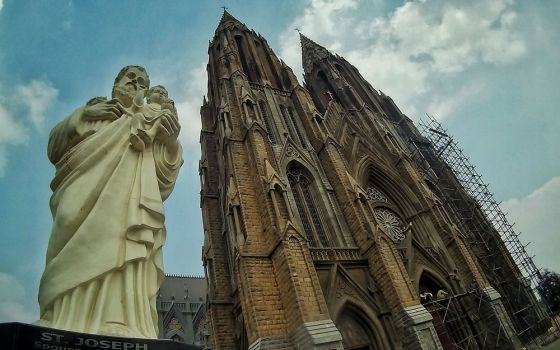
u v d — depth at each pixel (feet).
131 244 15.74
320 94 178.40
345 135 126.82
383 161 123.44
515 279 116.78
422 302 89.04
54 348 11.64
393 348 72.08
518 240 124.88
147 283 15.96
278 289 71.46
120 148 17.76
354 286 78.74
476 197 136.46
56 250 14.94
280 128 112.88
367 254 84.23
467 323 90.27
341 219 93.45
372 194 117.29
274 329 66.54
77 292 13.79
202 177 125.70
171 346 13.69
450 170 145.89
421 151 153.79
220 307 94.48
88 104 19.11
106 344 12.55
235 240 80.07
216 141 133.49
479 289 92.79
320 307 66.03
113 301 14.33
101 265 14.38
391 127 159.94
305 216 93.09
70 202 15.47
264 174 86.79
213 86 148.66
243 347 85.61
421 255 98.32
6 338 10.91
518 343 86.53
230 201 86.43
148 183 17.66
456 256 100.58
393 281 77.15
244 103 107.14
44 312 13.79
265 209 80.12
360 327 76.18
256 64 143.13
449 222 107.55
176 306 208.44
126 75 21.24
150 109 20.24
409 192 115.96
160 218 17.43
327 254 82.48
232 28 163.73
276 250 73.26
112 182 16.51
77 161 16.78
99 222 15.25
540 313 113.50
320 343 60.49
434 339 70.64
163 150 20.30
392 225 111.14
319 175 102.68
